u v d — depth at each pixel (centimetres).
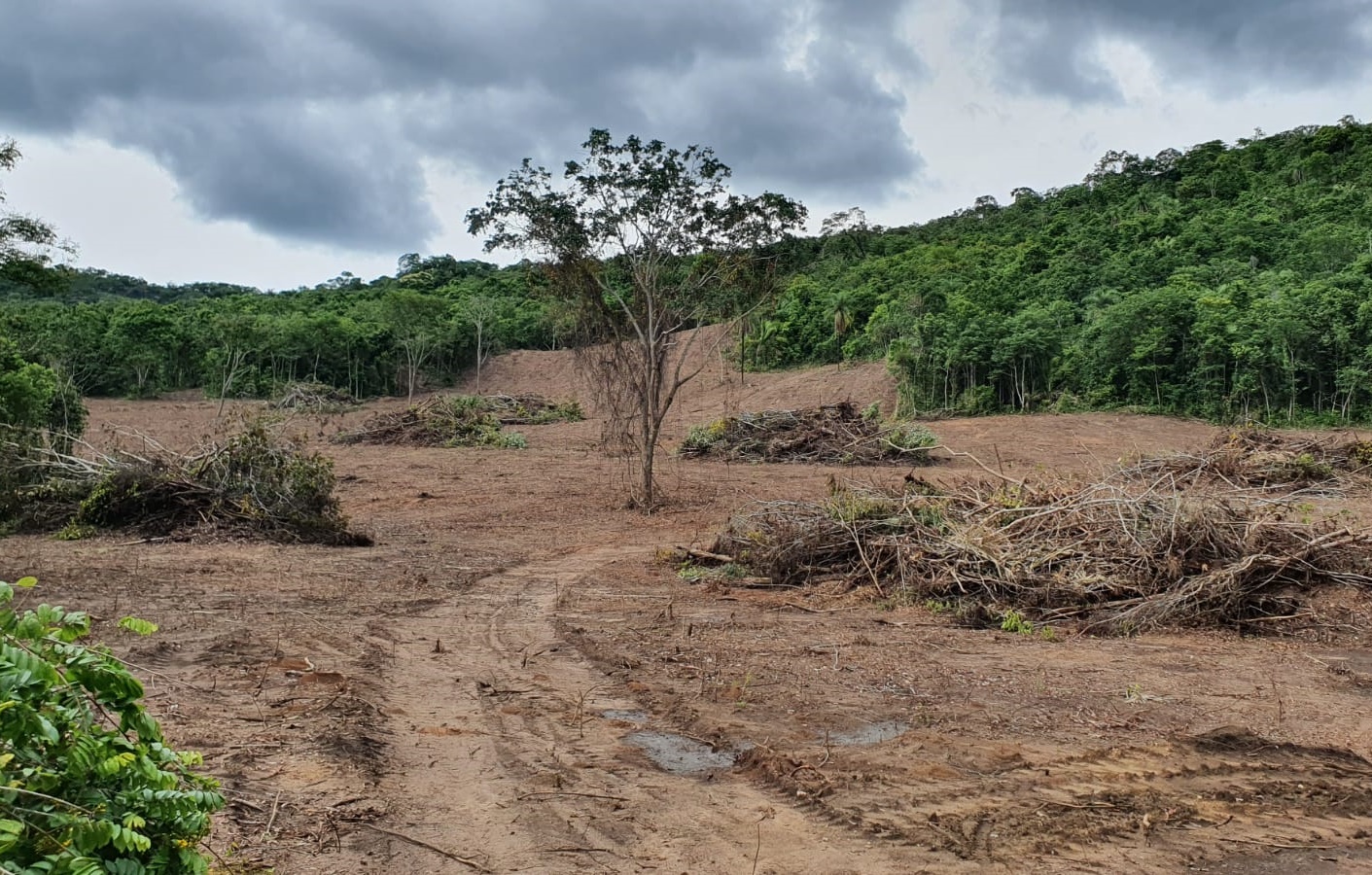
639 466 3039
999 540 1170
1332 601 1040
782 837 464
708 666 805
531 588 1202
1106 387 4694
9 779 250
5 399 1992
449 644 880
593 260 2128
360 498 2297
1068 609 1044
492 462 3198
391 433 3928
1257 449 2538
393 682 733
